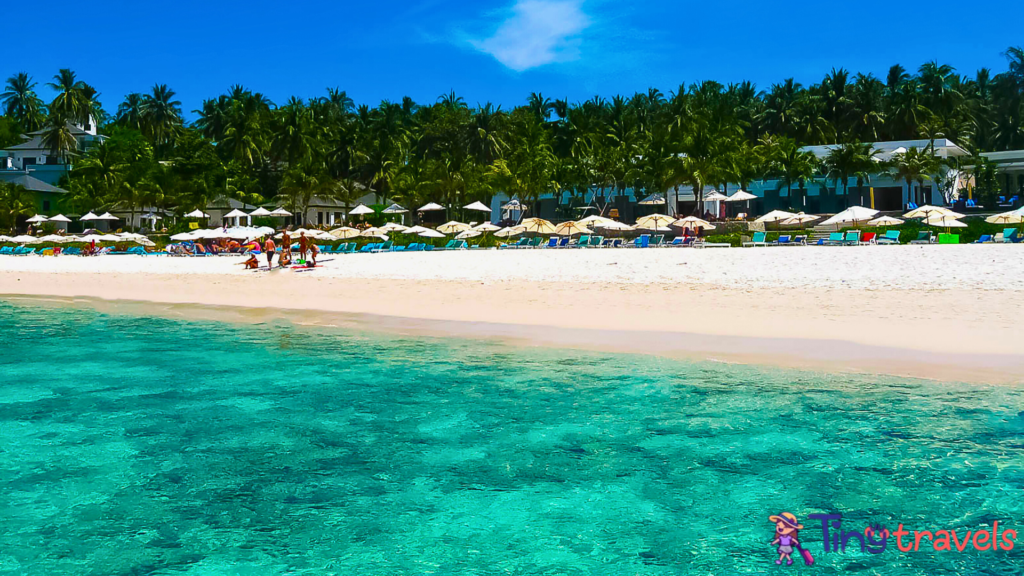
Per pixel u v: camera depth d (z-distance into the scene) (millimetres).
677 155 65062
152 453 8539
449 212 81875
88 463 8195
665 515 6621
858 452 8055
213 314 21203
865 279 22078
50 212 79188
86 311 22734
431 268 31500
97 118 107438
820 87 102438
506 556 5926
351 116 107812
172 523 6617
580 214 74062
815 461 7828
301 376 12555
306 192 79438
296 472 7863
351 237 55281
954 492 6918
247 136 94000
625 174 68750
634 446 8492
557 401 10547
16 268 41781
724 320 16547
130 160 81250
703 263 29406
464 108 98188
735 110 98312
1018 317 15000
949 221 41750
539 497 7090
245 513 6824
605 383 11539
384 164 90125
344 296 24094
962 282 20312
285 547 6137
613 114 100750
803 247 39125
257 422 9789
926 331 14125
